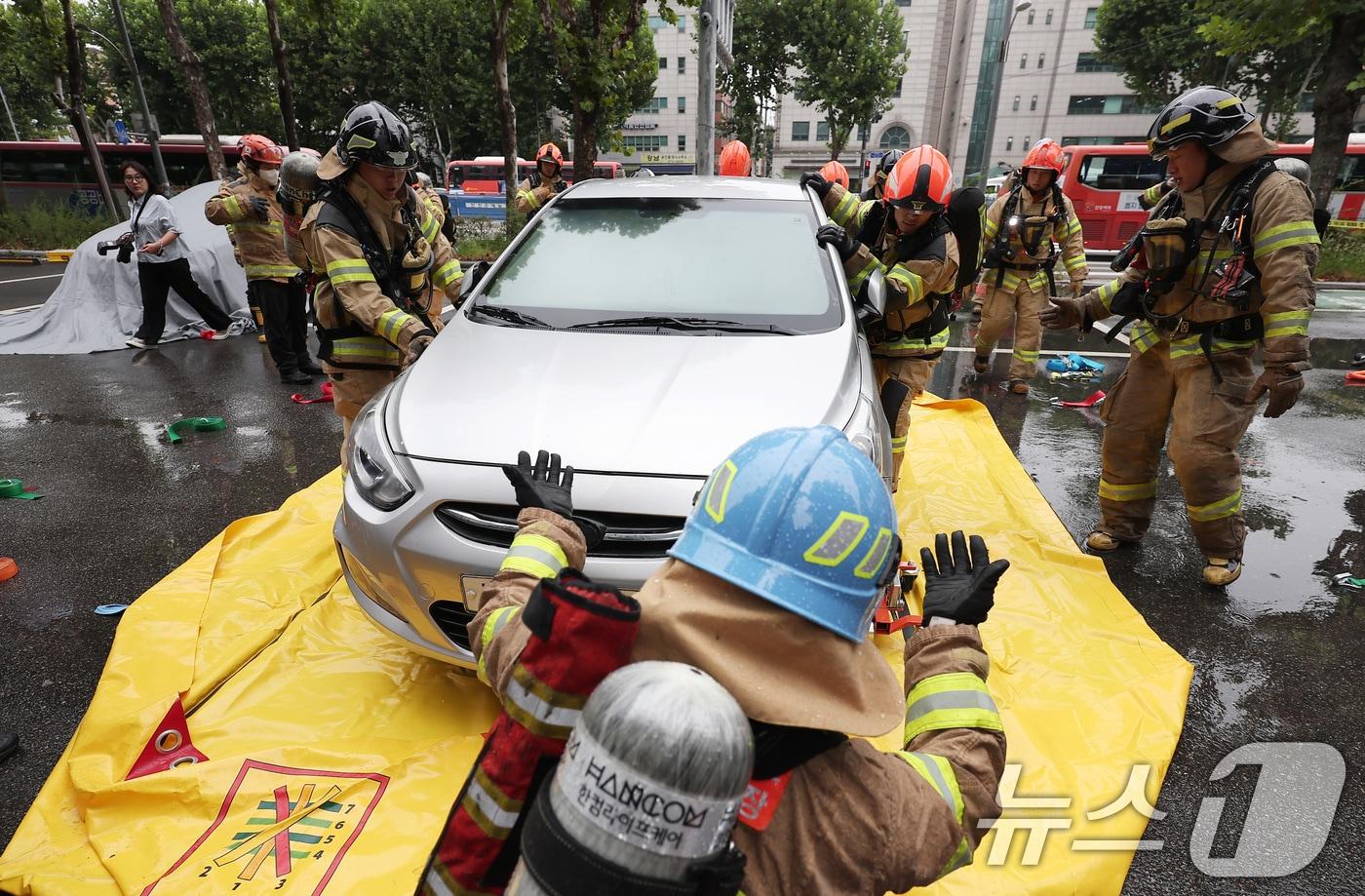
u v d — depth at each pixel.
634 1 10.54
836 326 3.08
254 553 3.63
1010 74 50.56
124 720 2.39
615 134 12.02
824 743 0.89
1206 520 3.47
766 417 2.43
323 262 3.40
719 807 0.71
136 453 5.16
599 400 2.53
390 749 2.37
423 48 33.16
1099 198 19.67
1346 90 11.96
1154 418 3.66
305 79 34.69
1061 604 3.26
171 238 8.00
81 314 8.54
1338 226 15.11
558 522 1.32
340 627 3.06
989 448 5.03
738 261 3.45
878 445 2.55
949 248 3.78
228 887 1.91
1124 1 30.48
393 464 2.43
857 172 61.38
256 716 2.55
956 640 1.14
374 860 1.99
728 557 0.88
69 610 3.30
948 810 0.93
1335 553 3.92
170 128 36.72
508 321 3.19
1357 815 2.30
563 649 0.86
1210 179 3.11
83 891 1.92
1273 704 2.78
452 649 2.43
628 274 3.40
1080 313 3.72
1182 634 3.22
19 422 5.81
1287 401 3.04
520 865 0.79
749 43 36.97
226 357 7.89
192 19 32.88
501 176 30.80
